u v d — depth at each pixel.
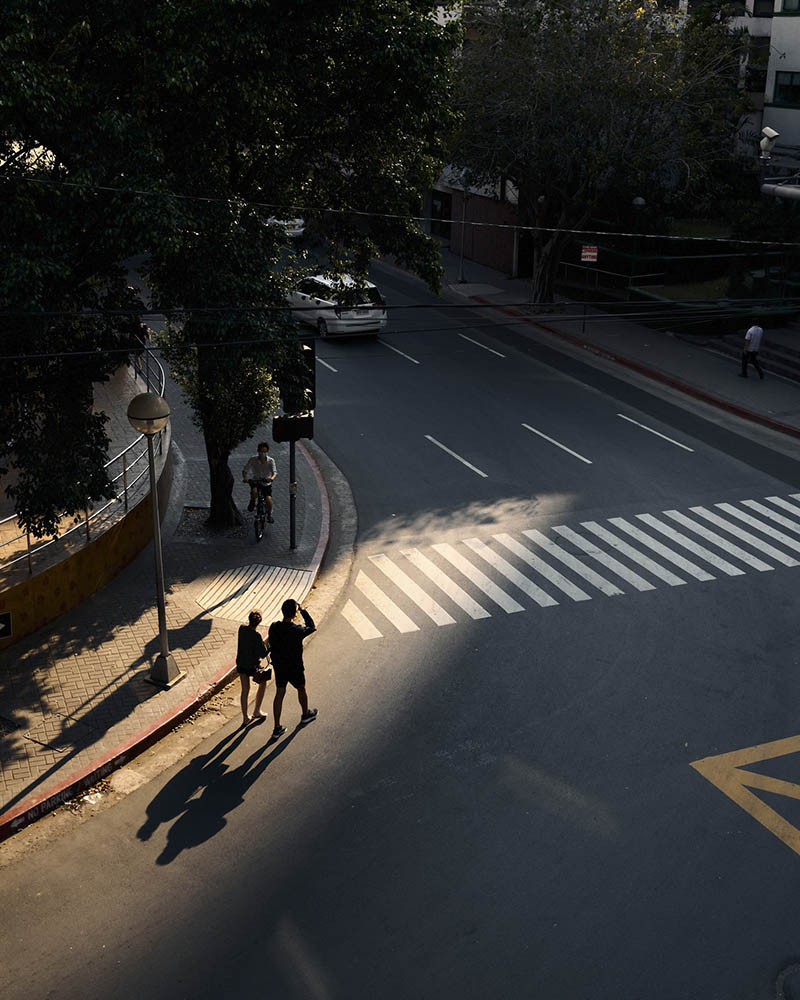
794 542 20.30
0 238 12.70
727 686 15.31
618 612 17.52
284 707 14.82
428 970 10.13
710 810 12.58
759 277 35.91
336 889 11.21
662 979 10.08
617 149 32.75
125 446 21.58
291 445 19.08
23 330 13.46
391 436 25.77
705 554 19.70
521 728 14.25
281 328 15.53
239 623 16.95
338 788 12.98
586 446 25.31
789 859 11.76
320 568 19.16
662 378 30.78
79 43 13.72
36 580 16.17
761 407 28.23
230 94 15.33
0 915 10.85
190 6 13.91
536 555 19.62
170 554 19.36
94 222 13.29
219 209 14.87
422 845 11.92
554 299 39.81
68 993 9.84
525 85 32.62
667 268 37.88
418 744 13.89
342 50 16.61
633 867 11.59
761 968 10.23
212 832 12.16
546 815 12.45
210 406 19.22
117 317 15.32
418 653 16.23
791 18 38.72
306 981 9.98
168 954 10.31
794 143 39.62
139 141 13.51
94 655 15.77
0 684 14.90
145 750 13.82
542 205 36.34
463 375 30.75
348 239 19.70
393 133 18.41
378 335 34.56
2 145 13.20
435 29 16.50
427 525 20.97
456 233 46.59
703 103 34.41
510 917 10.84
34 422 14.74
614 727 14.27
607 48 32.38
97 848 11.90
